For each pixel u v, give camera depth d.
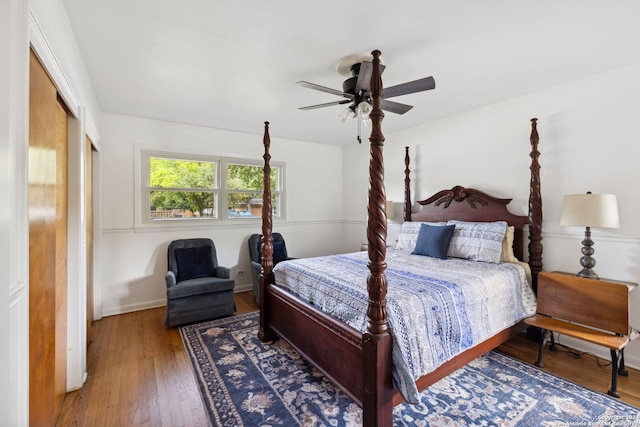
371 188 1.64
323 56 2.19
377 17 1.74
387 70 2.40
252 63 2.29
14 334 0.95
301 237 5.03
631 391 2.04
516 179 3.04
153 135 3.71
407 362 1.60
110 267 3.48
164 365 2.39
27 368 1.06
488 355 2.57
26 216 1.04
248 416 1.81
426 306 1.82
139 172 3.64
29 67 1.16
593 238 2.56
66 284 2.02
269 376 2.24
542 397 1.98
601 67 2.39
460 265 2.69
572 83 2.64
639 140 2.31
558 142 2.74
